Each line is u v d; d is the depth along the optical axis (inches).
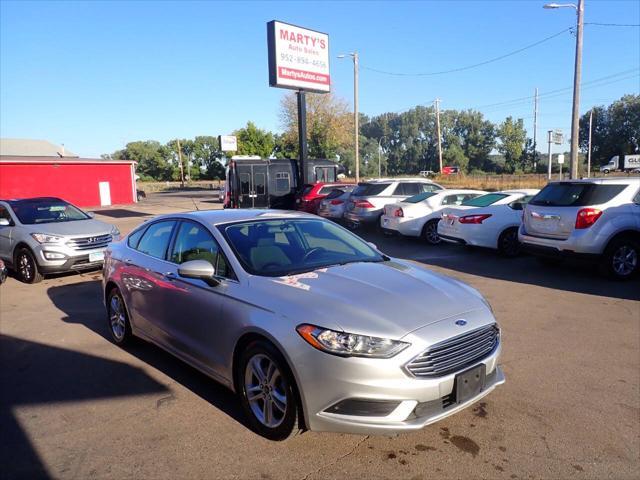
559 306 257.4
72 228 356.8
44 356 200.4
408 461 122.0
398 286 138.9
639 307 253.1
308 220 187.5
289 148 2289.6
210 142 3501.5
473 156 4409.5
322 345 115.6
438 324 121.8
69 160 1263.5
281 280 139.3
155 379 174.7
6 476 118.6
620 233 304.7
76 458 125.9
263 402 134.4
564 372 173.8
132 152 3427.7
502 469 118.4
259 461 122.6
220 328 143.3
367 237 553.9
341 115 2293.3
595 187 307.1
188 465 121.7
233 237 158.9
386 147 4916.3
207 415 147.3
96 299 299.4
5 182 1182.3
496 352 133.2
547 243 321.4
